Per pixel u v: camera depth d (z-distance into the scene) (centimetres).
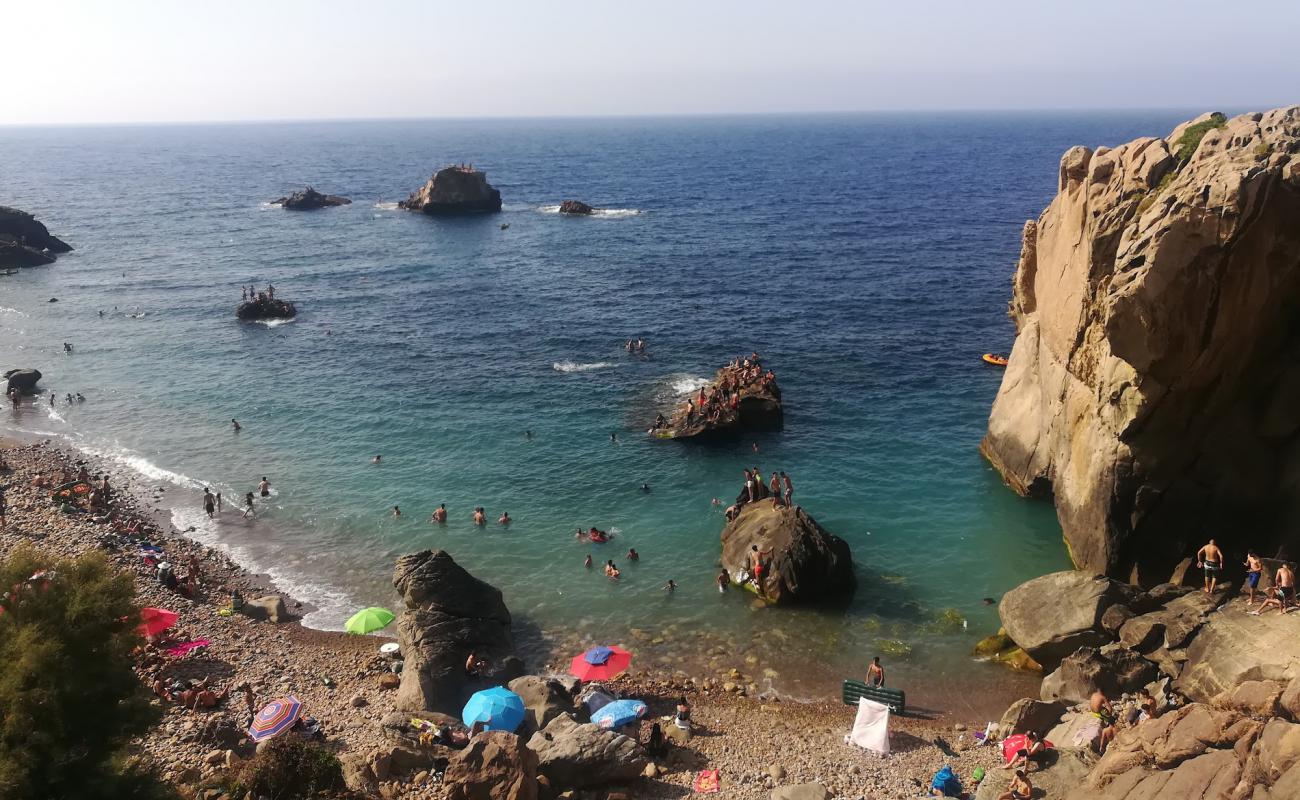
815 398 6384
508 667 3409
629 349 7569
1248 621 2989
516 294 9806
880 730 2977
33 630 1944
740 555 4147
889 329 8075
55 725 1908
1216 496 3547
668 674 3512
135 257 12231
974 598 3997
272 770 2391
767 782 2762
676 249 12406
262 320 8788
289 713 2841
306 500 5031
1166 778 2177
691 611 3941
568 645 3709
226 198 19775
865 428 5838
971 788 2697
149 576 4091
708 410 5747
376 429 6012
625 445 5631
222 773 2508
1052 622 3400
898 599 3997
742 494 4766
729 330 8150
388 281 10612
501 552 4459
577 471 5300
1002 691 3359
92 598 2044
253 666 3431
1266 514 3506
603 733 2766
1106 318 3369
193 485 5238
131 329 8538
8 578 2055
